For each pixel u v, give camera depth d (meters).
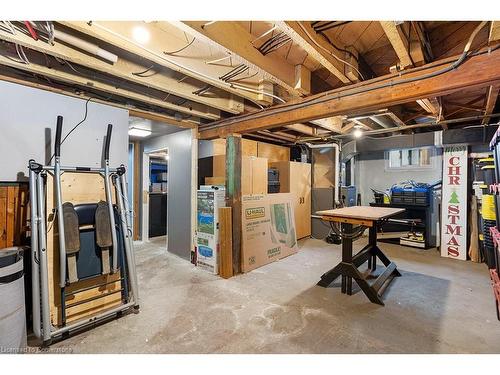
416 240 4.94
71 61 2.09
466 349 1.93
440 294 2.88
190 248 4.11
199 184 4.35
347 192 5.71
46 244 2.07
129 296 2.59
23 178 2.31
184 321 2.32
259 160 4.43
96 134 2.75
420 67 2.04
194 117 3.99
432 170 5.37
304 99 2.74
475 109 3.63
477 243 4.11
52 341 2.02
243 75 2.60
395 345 1.98
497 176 2.72
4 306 1.71
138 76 2.40
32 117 2.36
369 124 4.69
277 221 4.31
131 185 5.49
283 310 2.52
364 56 2.44
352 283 3.20
